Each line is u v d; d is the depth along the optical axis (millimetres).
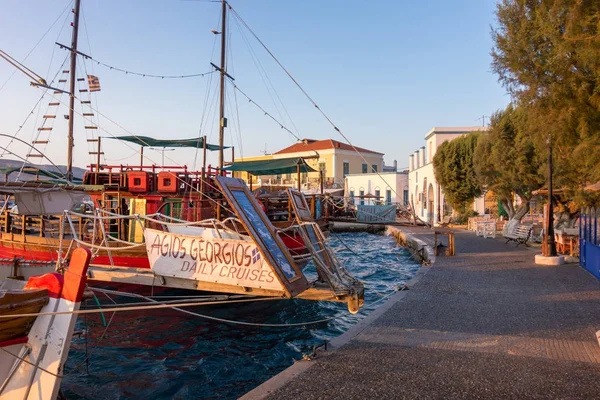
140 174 14500
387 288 15742
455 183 36812
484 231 26453
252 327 10781
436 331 7832
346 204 40875
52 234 14562
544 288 11398
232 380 7695
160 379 7773
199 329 10641
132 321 11273
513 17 11188
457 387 5477
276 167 23094
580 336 7422
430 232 31906
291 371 6055
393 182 57250
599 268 12547
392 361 6387
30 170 15852
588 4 7871
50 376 5129
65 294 5285
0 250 15000
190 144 20938
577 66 8969
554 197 21125
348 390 5430
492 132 24234
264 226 9289
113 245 13625
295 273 8992
